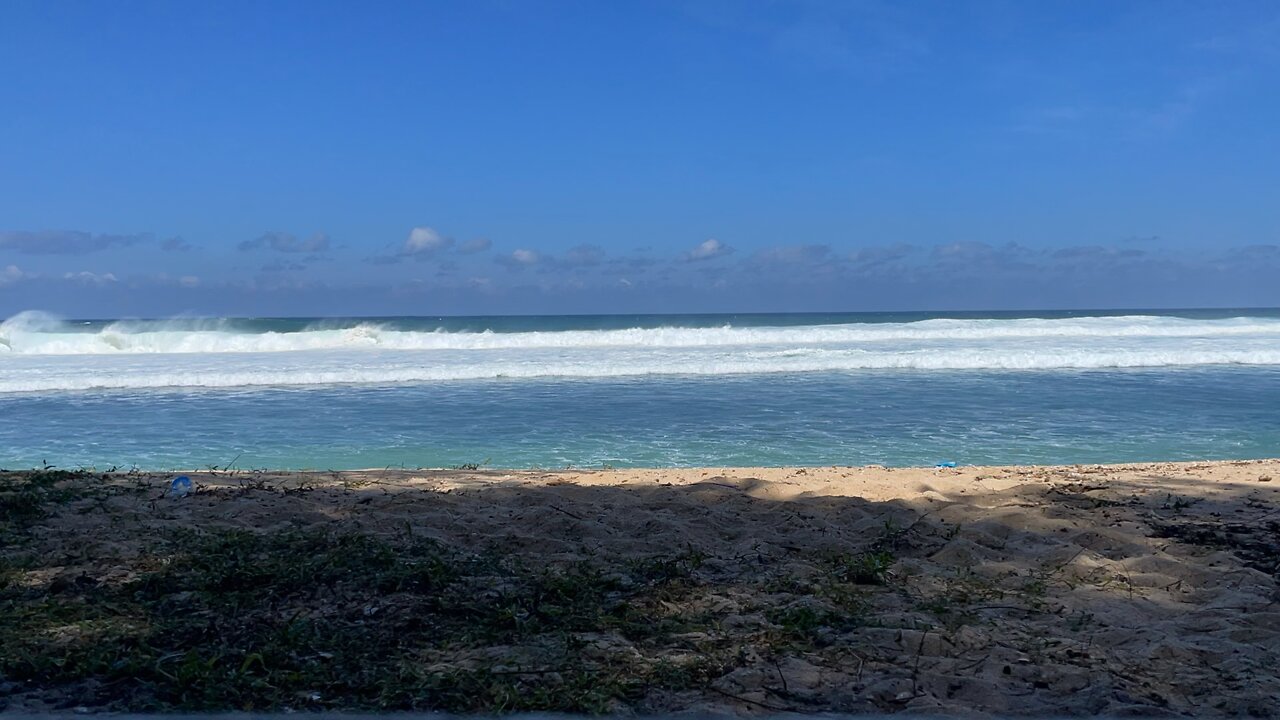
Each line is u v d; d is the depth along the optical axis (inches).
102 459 435.5
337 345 1087.0
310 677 142.9
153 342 1042.1
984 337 1222.9
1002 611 177.9
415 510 264.5
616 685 138.7
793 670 145.9
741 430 508.4
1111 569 207.3
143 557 215.3
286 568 198.2
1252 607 177.9
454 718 129.5
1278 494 292.8
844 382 726.5
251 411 587.2
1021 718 129.2
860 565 202.1
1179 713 130.3
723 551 226.1
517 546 228.7
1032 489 298.8
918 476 335.0
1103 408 582.6
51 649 152.6
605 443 471.8
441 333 1123.3
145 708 131.3
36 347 999.6
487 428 518.9
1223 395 638.5
